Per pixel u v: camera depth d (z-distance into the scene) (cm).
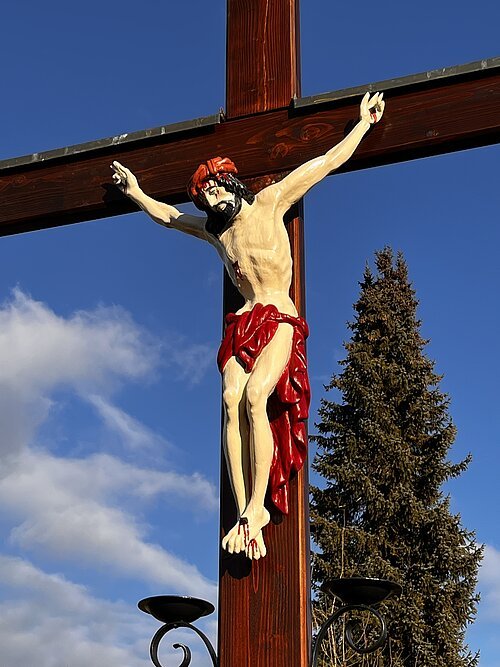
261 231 412
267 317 398
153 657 391
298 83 466
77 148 480
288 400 389
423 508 1711
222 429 397
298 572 375
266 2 474
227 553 383
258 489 380
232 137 455
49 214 478
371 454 1759
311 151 439
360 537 1639
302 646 366
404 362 1877
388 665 1518
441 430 1806
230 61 469
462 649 1608
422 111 429
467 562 1659
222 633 373
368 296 1958
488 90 424
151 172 466
